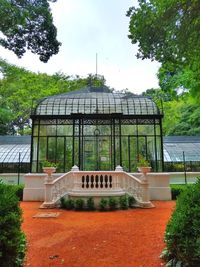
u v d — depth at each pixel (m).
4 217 4.59
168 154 23.12
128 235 7.54
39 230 8.28
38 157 17.42
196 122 29.50
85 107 18.34
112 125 17.86
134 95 19.47
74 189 13.20
